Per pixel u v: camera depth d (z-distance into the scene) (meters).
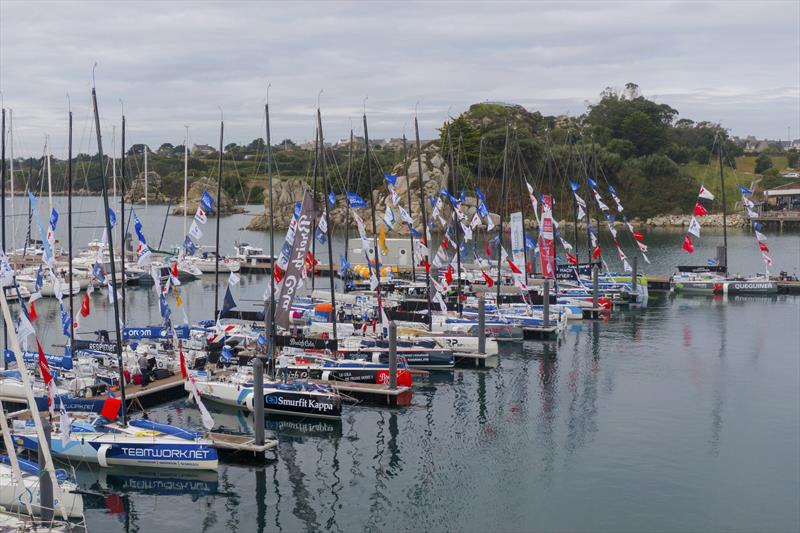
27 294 95.44
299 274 59.34
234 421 54.56
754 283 107.12
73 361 57.16
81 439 46.19
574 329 85.00
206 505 42.09
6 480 38.78
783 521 39.94
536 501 42.25
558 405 58.12
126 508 41.81
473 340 71.69
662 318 91.12
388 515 40.81
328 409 54.56
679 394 60.47
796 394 60.19
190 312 95.12
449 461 47.62
